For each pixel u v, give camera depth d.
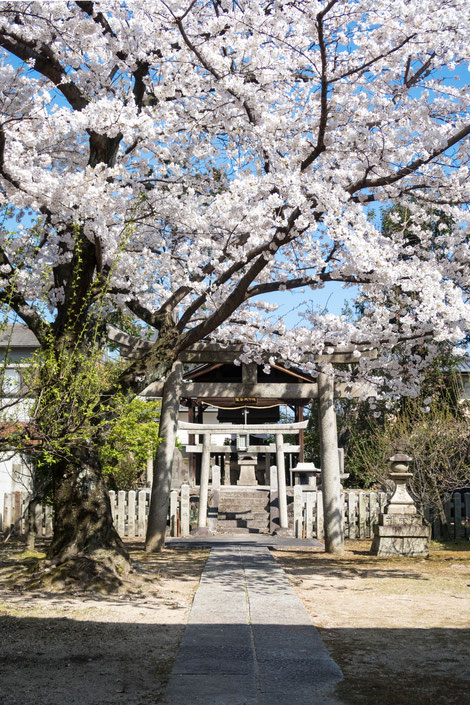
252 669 4.59
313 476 18.14
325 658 4.86
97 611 6.46
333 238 7.54
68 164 9.60
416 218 9.10
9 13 7.66
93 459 8.62
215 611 6.41
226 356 12.36
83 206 7.29
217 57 7.63
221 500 17.67
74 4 8.23
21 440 6.20
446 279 8.89
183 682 4.32
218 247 9.16
